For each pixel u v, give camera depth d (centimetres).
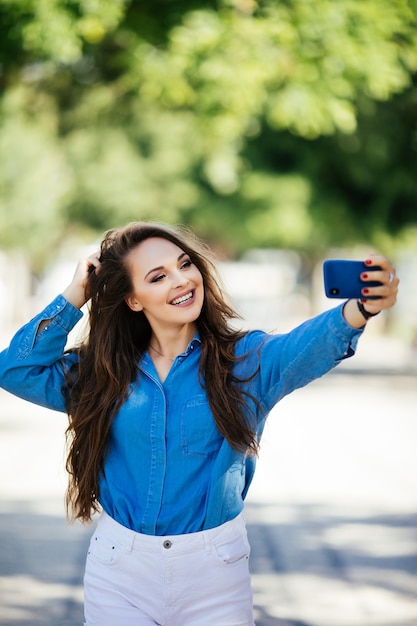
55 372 436
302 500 1105
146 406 412
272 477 1255
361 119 2498
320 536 930
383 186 2911
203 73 1586
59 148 4216
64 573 805
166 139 3941
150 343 431
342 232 3288
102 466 419
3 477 1248
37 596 741
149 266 421
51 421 1948
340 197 3041
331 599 733
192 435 409
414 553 867
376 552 871
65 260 6412
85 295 438
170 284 419
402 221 3073
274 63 1591
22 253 5544
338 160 2956
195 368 416
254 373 411
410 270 5366
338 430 1777
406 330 5306
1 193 4400
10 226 4556
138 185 4131
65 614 697
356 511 1045
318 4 1588
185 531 409
